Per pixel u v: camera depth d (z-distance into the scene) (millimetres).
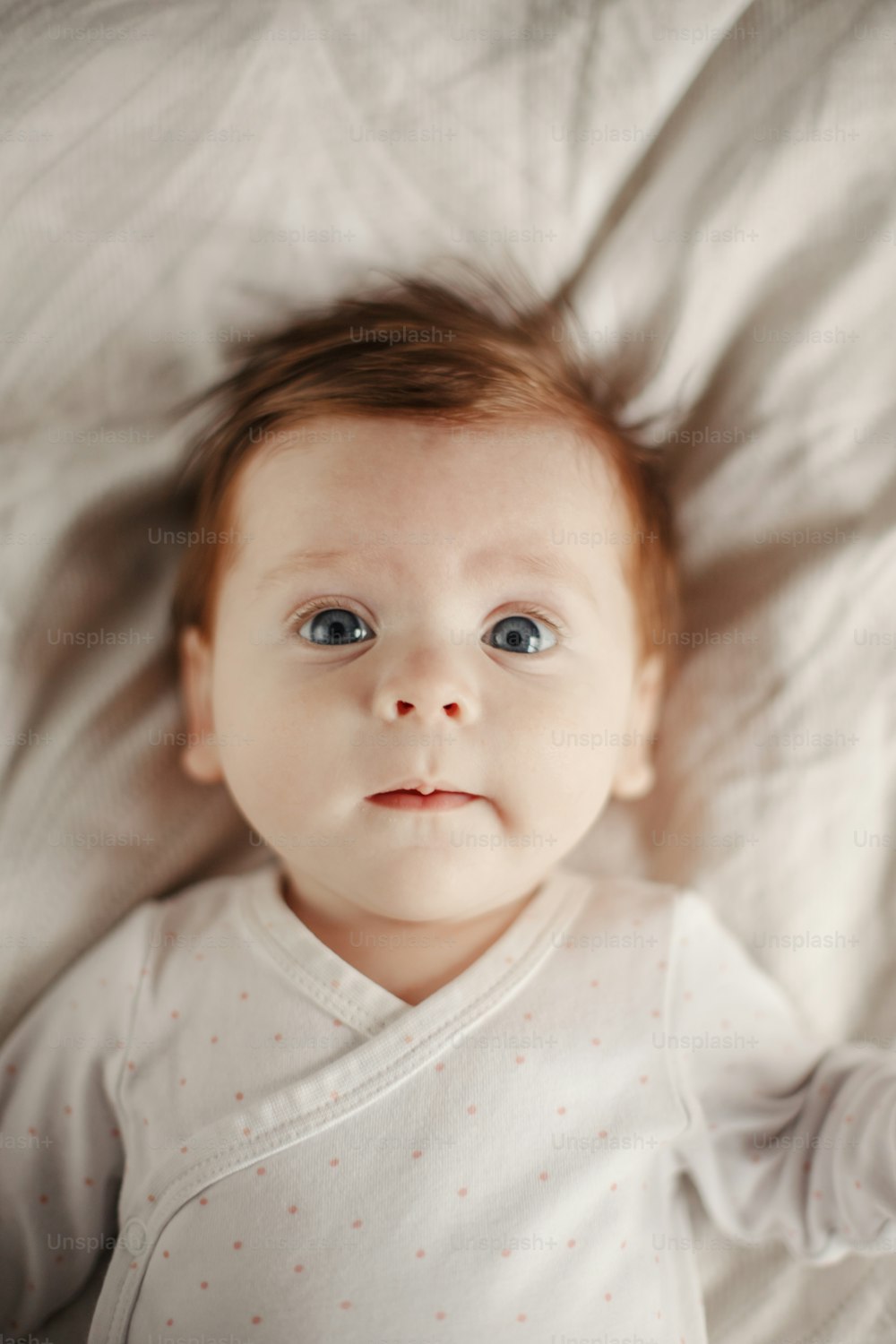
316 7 1193
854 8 1197
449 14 1206
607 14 1205
